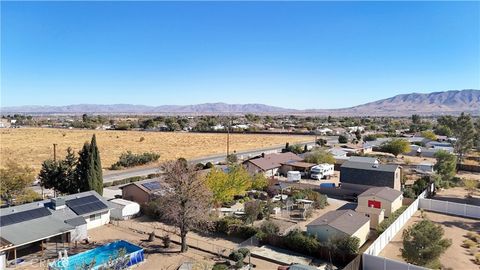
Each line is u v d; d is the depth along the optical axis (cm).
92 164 4819
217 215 4475
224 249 3622
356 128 18788
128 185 5259
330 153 8662
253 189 5844
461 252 3572
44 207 3916
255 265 3253
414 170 7825
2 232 3319
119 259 3086
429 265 2981
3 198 4644
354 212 4138
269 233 3791
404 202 5194
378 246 3525
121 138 14488
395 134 15300
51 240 3809
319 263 3300
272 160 7750
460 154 8662
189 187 3559
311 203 5100
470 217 4762
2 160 8519
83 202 4262
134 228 4275
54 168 5009
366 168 5872
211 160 9162
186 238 3950
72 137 14438
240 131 18162
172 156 9956
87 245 3722
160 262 3319
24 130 17875
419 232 3028
